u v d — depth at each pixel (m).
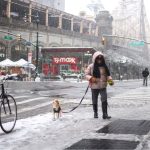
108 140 7.12
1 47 63.81
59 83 40.59
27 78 46.94
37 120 10.20
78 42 93.00
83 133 7.89
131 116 10.70
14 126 8.69
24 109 14.09
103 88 10.17
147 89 29.66
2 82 8.70
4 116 8.48
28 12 78.62
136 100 17.83
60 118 10.42
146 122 9.41
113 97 19.89
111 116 10.77
